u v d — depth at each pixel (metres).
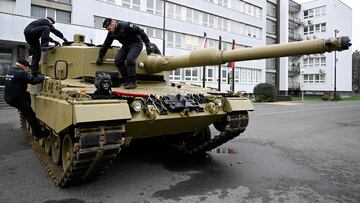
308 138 9.95
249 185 5.26
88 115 4.19
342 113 18.70
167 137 8.02
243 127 6.72
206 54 5.85
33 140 8.34
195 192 4.91
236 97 6.75
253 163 6.71
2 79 20.98
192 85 8.14
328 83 50.22
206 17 33.12
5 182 5.29
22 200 4.51
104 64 6.71
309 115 17.33
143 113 5.12
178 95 5.85
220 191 4.96
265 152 7.83
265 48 5.19
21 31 19.03
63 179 4.89
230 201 4.55
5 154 7.23
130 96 5.21
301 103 29.64
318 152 7.91
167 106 5.48
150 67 6.89
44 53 7.86
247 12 38.03
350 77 54.34
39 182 5.30
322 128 12.23
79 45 7.33
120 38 6.32
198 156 7.30
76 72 6.60
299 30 53.91
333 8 49.47
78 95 4.58
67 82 5.99
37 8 21.92
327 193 4.93
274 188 5.13
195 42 32.06
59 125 4.75
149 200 4.57
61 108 4.68
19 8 20.44
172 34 29.89
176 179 5.55
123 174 5.83
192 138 7.45
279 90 47.69
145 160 6.88
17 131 10.12
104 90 4.82
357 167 6.50
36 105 6.91
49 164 6.03
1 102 18.06
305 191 5.01
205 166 6.43
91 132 4.36
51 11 22.47
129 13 26.25
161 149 7.98
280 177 5.73
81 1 23.34
